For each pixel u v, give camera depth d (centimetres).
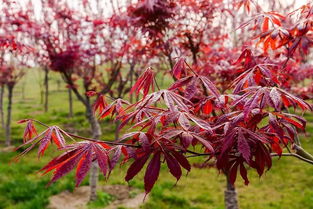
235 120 137
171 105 134
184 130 138
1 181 694
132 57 621
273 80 179
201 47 431
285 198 614
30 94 2080
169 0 391
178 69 167
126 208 562
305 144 893
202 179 724
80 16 590
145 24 396
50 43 556
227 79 339
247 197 627
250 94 136
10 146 1013
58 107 1575
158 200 601
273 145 159
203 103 180
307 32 198
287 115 163
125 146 140
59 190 644
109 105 191
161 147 133
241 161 149
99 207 568
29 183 666
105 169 117
